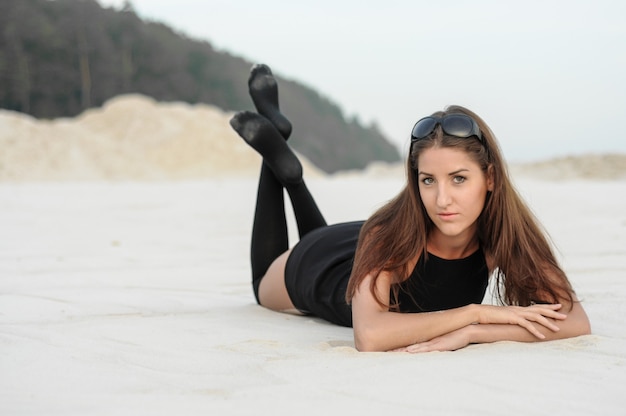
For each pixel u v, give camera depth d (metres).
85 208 11.03
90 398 1.89
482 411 1.79
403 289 2.71
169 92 63.69
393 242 2.59
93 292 3.76
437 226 2.51
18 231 7.30
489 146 2.48
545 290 2.61
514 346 2.45
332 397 1.89
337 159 82.62
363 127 93.06
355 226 3.33
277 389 1.96
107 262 5.04
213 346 2.55
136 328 2.86
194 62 69.75
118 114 33.66
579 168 24.81
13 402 1.86
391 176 28.50
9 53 52.69
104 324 2.95
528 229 2.64
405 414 1.76
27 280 4.15
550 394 1.91
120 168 29.34
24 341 2.53
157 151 31.62
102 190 17.64
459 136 2.38
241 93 71.06
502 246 2.61
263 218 3.65
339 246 3.20
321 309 3.13
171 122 33.44
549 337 2.54
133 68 62.53
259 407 1.81
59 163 28.16
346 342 2.69
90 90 57.69
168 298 3.67
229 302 3.69
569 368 2.15
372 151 90.81
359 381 2.03
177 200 13.15
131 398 1.89
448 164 2.40
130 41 62.59
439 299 2.75
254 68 4.11
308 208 3.71
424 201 2.48
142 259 5.23
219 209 10.67
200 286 4.14
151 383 2.04
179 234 7.09
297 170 3.59
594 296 3.52
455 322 2.48
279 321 3.20
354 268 2.65
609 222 7.43
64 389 1.98
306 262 3.23
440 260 2.68
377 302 2.57
